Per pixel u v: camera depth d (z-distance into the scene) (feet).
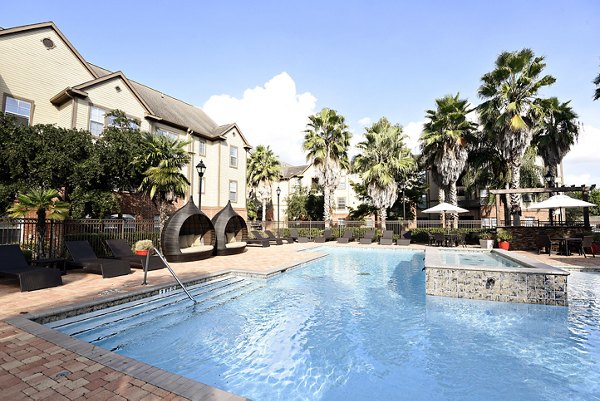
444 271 26.73
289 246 64.08
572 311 22.35
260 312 22.65
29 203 30.32
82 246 31.48
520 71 56.54
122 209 57.88
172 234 38.34
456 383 13.28
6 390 9.72
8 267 24.18
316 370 14.40
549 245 44.09
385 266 42.47
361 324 20.27
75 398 9.29
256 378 13.67
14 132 35.53
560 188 51.85
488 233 59.16
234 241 56.70
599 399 12.05
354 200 124.88
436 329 19.35
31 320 16.37
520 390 12.71
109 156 41.42
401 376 13.89
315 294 27.55
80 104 52.24
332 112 79.51
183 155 51.60
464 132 69.36
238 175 89.40
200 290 26.78
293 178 133.18
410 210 106.42
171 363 14.98
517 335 18.30
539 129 66.85
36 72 49.21
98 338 17.22
